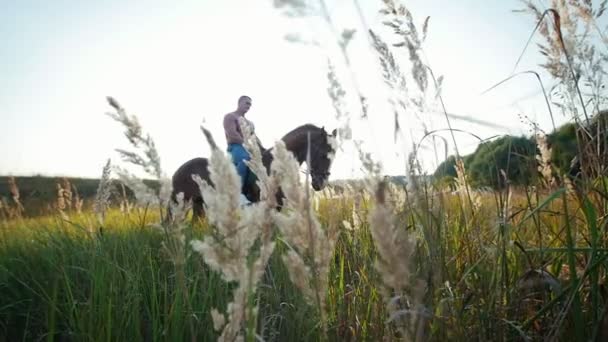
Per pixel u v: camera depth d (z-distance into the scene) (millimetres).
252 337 967
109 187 3539
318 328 1828
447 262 1958
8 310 3305
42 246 4383
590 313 1703
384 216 795
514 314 1854
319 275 1026
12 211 5648
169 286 2963
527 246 2229
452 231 2438
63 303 2941
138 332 2406
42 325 3027
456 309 1646
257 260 978
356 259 2555
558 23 1897
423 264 1544
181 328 2213
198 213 9820
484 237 2213
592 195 2125
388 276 811
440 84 1733
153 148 1033
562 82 2201
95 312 2510
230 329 990
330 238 1045
